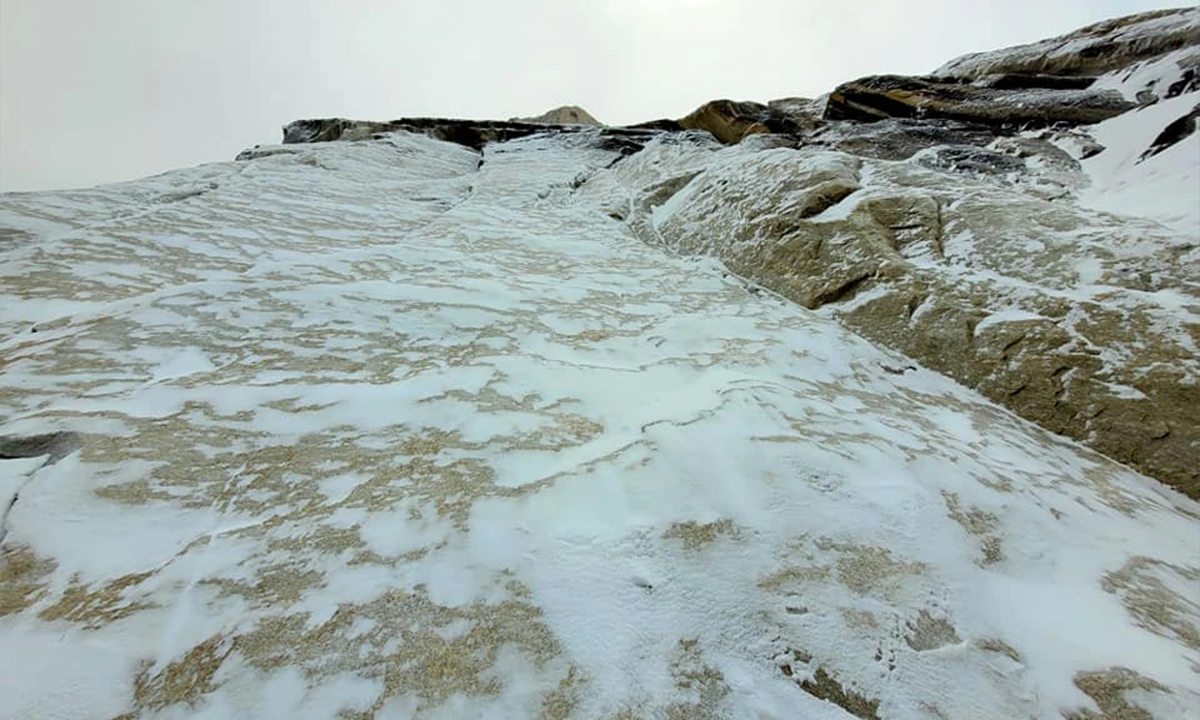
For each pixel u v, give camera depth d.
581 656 1.80
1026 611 2.19
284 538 2.21
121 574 2.00
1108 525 2.95
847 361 4.83
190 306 4.32
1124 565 2.62
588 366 4.18
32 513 2.20
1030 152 11.20
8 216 6.46
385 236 7.96
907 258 6.21
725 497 2.54
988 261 5.75
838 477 2.80
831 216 7.02
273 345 3.98
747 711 1.70
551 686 1.70
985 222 6.27
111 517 2.25
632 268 7.32
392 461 2.79
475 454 2.88
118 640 1.74
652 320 5.42
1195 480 3.51
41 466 2.49
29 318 4.16
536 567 2.12
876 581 2.20
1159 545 2.87
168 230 6.63
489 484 2.62
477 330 4.68
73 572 1.99
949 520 2.64
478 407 3.39
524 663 1.76
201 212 7.57
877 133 13.63
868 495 2.71
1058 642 2.04
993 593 2.26
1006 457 3.55
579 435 3.15
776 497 2.58
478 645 1.81
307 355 3.90
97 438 2.68
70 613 1.83
